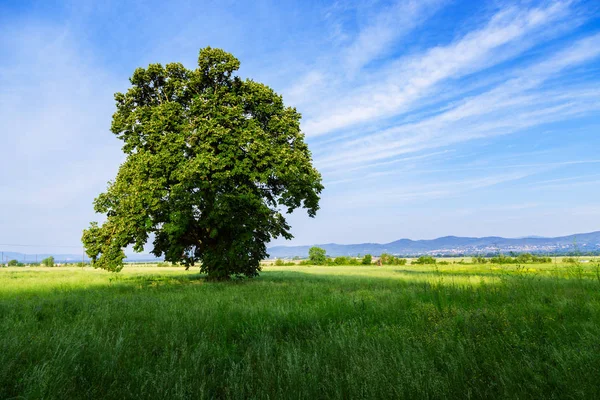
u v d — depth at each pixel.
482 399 3.42
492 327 5.98
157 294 13.41
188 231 23.61
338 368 4.30
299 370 4.00
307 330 6.54
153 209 20.00
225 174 20.64
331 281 21.12
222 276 22.80
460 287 11.41
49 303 10.56
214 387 4.01
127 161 22.38
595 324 5.68
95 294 13.52
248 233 21.92
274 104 25.31
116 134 23.44
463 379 3.76
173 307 9.17
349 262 91.56
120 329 6.33
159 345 5.68
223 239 22.94
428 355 4.64
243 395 3.63
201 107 21.70
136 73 23.50
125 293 14.15
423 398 3.35
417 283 15.11
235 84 24.31
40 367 4.04
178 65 23.80
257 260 24.81
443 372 4.15
